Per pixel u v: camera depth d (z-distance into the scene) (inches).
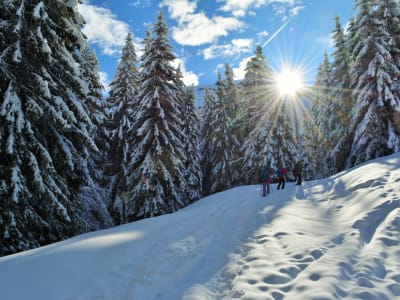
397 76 637.9
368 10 674.2
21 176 297.9
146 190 652.7
